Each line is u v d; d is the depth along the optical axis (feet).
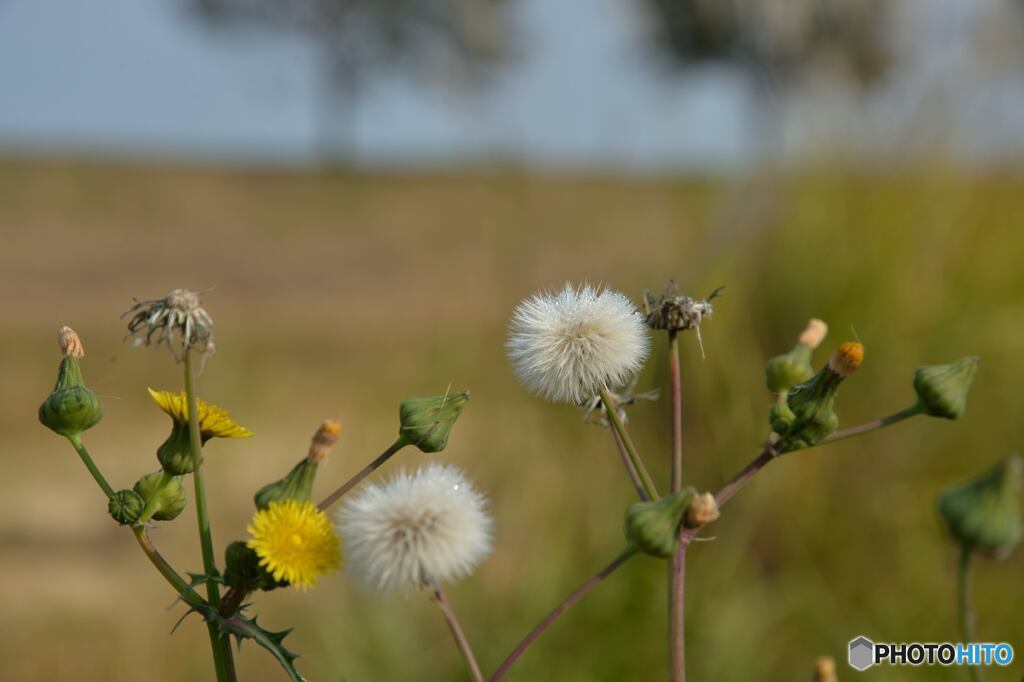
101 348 36.22
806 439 5.03
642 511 4.60
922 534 15.62
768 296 17.67
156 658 15.43
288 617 15.14
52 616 17.21
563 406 17.13
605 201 21.65
